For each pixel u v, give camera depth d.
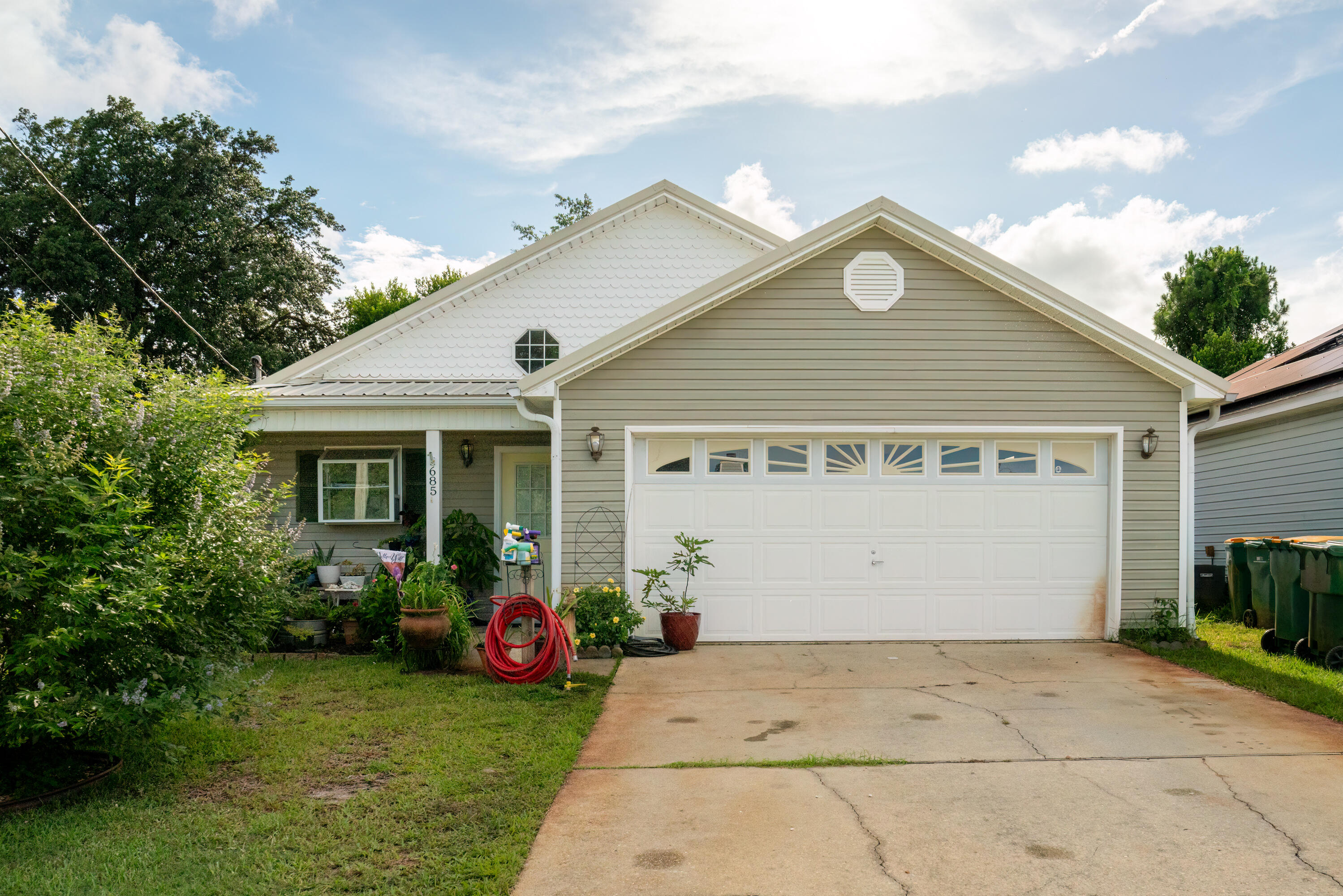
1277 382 12.56
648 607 9.73
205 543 5.56
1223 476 14.65
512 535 8.65
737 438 9.92
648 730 6.42
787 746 5.97
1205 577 13.06
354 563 11.63
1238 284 36.56
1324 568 8.30
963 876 3.94
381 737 6.14
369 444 12.02
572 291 13.84
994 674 8.20
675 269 13.91
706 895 3.77
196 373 6.76
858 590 9.91
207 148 26.09
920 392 9.81
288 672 8.36
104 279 24.34
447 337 13.65
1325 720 6.56
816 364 9.81
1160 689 7.61
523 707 6.98
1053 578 9.95
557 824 4.59
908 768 5.48
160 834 4.38
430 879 3.89
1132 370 9.87
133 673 5.05
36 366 5.26
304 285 28.84
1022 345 9.83
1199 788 5.07
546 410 10.30
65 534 4.78
